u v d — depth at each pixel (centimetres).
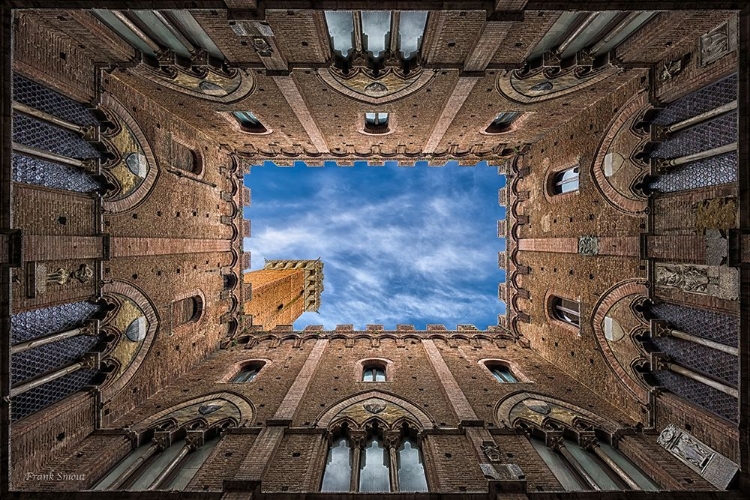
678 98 1253
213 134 2134
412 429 1334
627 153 1411
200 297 2033
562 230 1859
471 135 2127
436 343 2248
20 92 1075
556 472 1184
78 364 1256
